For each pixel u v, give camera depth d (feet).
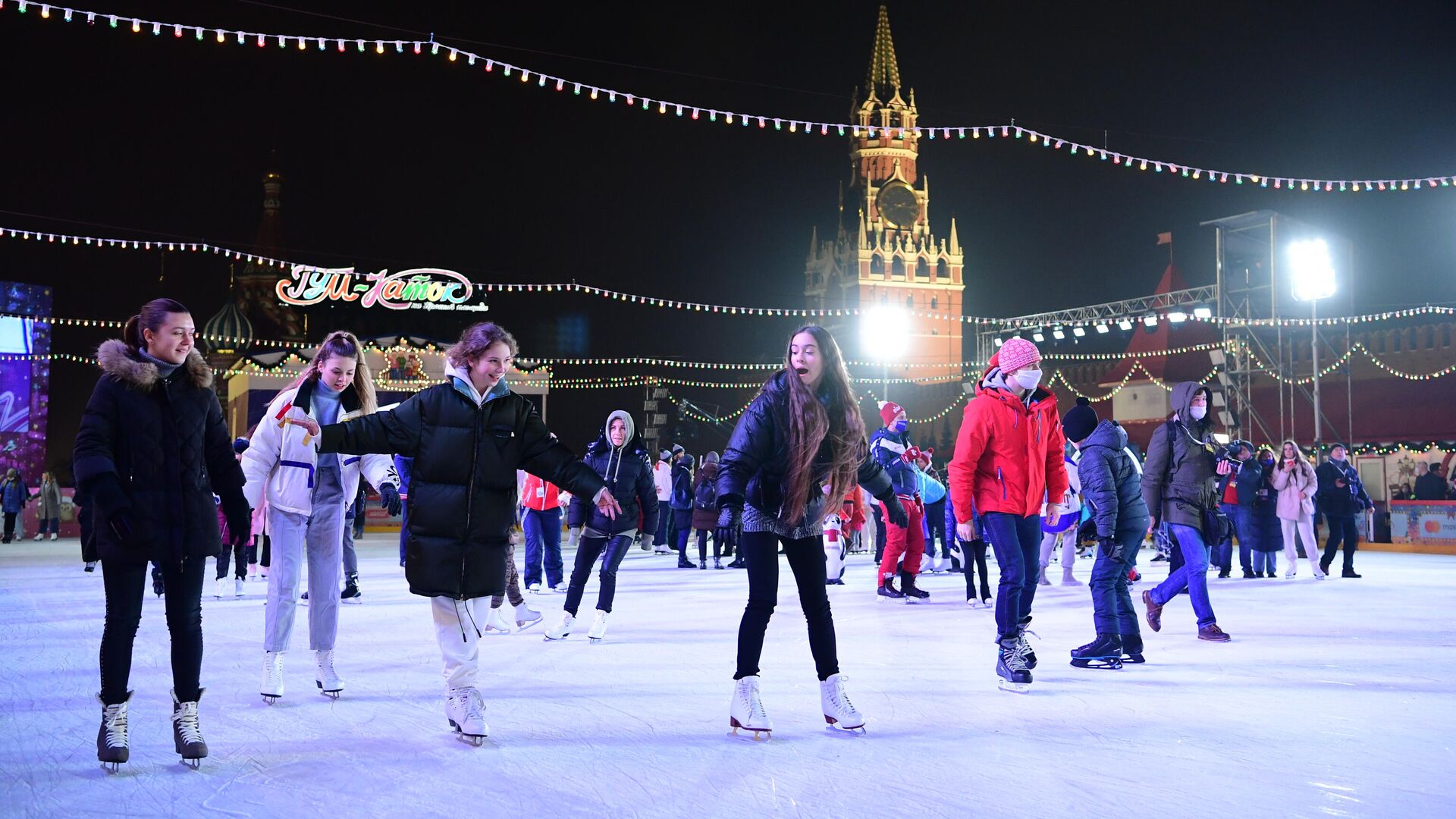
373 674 18.28
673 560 57.06
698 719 14.26
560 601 31.78
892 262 301.22
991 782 10.97
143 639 22.82
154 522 11.69
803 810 9.99
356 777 11.27
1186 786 10.79
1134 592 34.37
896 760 11.92
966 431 16.80
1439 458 76.28
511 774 11.35
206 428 12.33
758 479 13.48
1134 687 16.80
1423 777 11.18
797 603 31.65
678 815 9.82
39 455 100.37
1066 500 38.17
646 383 98.37
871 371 234.17
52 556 56.13
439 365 95.14
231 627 25.26
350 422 12.66
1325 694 16.15
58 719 14.56
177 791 10.79
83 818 9.93
